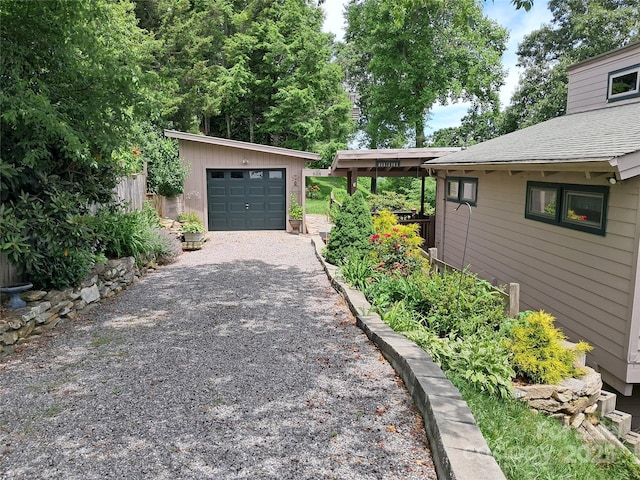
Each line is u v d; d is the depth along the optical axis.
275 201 14.44
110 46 6.19
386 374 4.07
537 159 6.17
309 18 25.95
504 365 4.30
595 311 5.80
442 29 22.09
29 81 5.12
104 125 5.99
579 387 4.35
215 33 24.69
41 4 4.97
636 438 4.65
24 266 5.46
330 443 2.95
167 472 2.64
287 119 25.75
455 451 2.50
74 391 3.70
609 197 5.50
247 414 3.33
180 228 11.58
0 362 4.31
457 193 11.03
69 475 2.61
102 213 7.54
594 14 22.02
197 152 13.97
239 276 8.30
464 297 5.43
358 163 11.91
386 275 6.91
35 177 5.45
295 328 5.38
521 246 7.82
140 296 6.90
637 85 8.70
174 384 3.84
